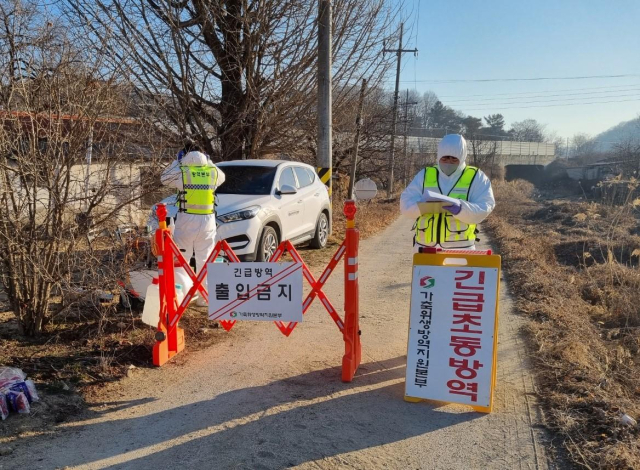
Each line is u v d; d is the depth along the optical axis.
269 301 4.58
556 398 4.03
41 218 4.81
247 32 11.45
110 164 5.02
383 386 4.41
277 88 12.30
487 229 15.02
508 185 45.09
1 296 6.54
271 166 9.27
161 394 4.25
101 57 4.89
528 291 7.38
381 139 22.94
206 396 4.21
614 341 6.25
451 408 4.00
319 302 7.14
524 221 20.11
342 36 13.50
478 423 3.75
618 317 7.36
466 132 72.69
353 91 16.20
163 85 10.81
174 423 3.78
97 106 4.80
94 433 3.63
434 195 3.91
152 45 10.57
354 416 3.87
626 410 3.76
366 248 11.89
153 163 5.33
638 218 17.16
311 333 5.78
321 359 5.02
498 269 3.93
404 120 26.38
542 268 8.92
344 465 3.23
